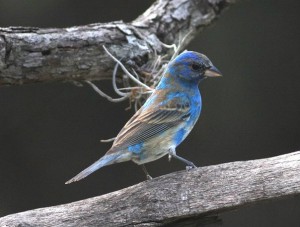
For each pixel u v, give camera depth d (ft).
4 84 31.68
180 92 30.60
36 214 24.88
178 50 34.50
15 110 47.80
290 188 25.21
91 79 33.63
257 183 25.23
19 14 46.50
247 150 48.52
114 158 27.30
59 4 46.80
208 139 48.49
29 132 48.08
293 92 48.32
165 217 24.94
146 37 34.71
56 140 48.16
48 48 31.55
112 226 24.90
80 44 32.32
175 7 36.29
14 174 47.88
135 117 29.63
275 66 48.49
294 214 47.14
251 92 48.52
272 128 48.42
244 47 48.42
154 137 29.14
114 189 48.03
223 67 48.44
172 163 48.26
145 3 47.70
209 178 25.29
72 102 48.06
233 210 25.57
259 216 47.26
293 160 25.50
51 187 48.06
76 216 24.90
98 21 47.75
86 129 48.26
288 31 48.57
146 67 34.17
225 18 48.34
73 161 48.24
